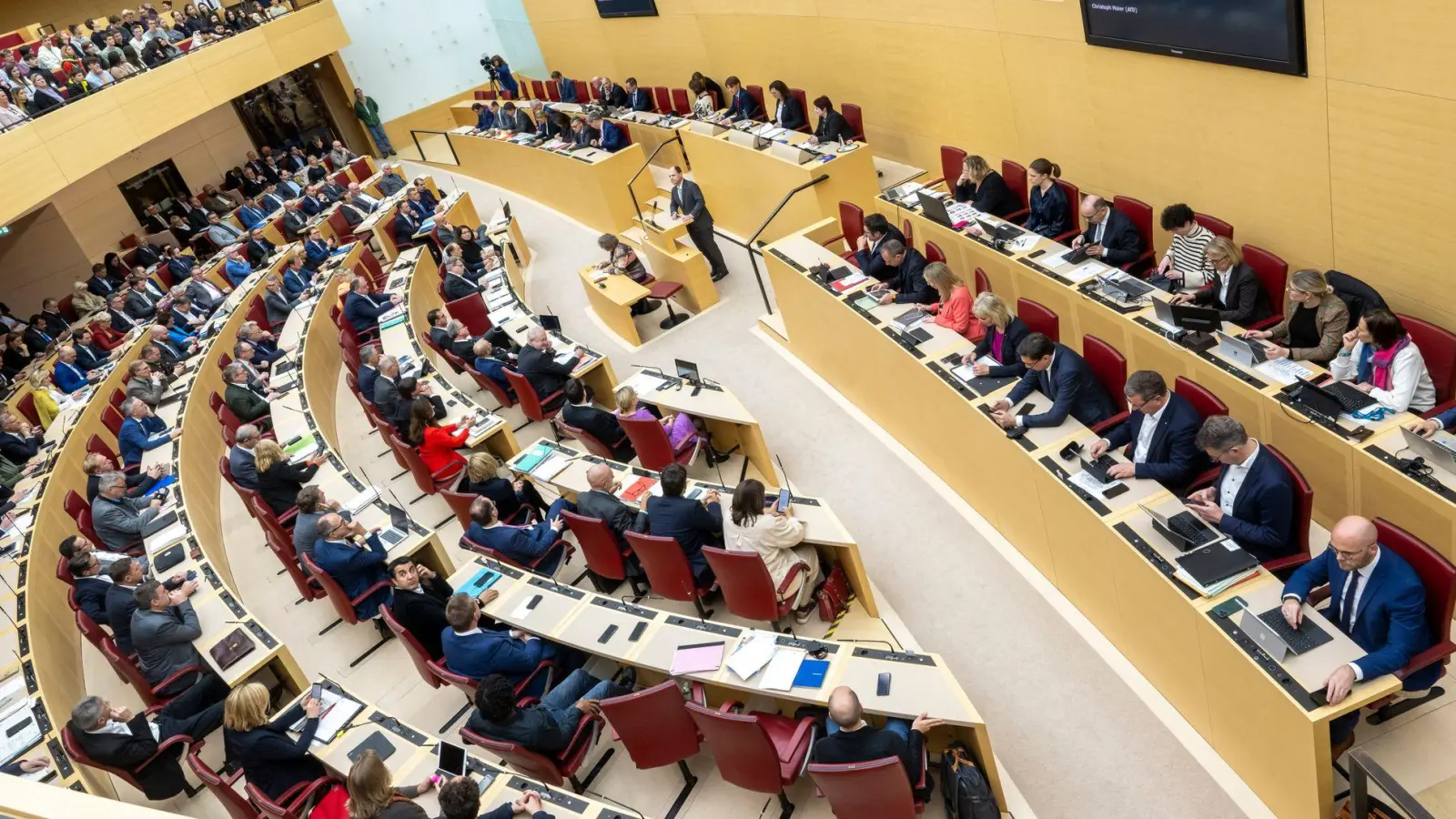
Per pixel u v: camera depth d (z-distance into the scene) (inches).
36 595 295.6
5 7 722.2
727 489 250.7
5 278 643.5
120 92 552.4
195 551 288.7
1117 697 199.8
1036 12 338.0
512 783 184.5
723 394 300.2
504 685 189.5
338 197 691.4
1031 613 225.8
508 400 360.8
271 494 306.7
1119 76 313.7
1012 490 232.5
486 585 240.4
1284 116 257.4
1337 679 145.5
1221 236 259.8
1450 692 174.7
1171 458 200.1
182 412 389.4
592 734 205.6
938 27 395.5
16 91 512.1
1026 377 235.3
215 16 687.7
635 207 548.1
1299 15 236.4
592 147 571.8
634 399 284.2
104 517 315.9
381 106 845.8
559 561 263.9
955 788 171.0
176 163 748.0
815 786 193.3
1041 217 324.5
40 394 431.2
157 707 241.3
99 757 219.9
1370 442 188.9
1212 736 181.5
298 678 246.4
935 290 297.6
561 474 281.0
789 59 510.3
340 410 423.8
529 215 637.3
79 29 643.5
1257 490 177.0
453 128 865.5
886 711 173.3
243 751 198.5
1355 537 147.4
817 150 415.5
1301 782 155.5
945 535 258.2
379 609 260.1
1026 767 191.9
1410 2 210.2
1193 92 285.3
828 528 226.5
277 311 496.7
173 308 511.8
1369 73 226.7
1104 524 189.6
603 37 680.4
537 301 495.8
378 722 207.9
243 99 808.3
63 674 284.4
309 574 276.4
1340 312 215.5
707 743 195.0
